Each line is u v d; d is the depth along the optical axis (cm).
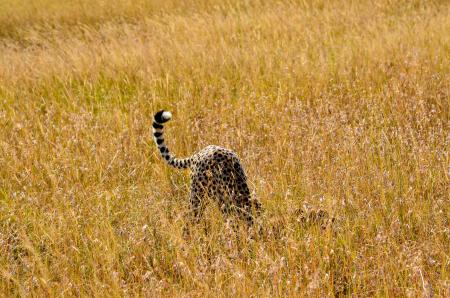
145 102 3675
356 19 5241
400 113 3172
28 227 2425
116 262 2111
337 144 2753
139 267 2106
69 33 6044
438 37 4425
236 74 3991
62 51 4938
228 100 3503
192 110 3503
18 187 2745
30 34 6425
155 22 5772
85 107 3628
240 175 2325
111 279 1983
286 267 1977
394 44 4259
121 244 2216
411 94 3469
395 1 5947
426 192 2448
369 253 2058
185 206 2431
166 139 3089
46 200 2592
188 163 2442
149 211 2367
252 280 1927
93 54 4650
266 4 6056
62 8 7169
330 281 1944
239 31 5197
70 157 2866
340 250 2080
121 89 4000
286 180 2550
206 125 3206
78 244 2244
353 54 4159
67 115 3516
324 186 2417
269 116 3238
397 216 2206
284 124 3098
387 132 3036
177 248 2072
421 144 2714
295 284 1877
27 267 2114
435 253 2027
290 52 4331
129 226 2298
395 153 2650
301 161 2702
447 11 5481
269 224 2181
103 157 2866
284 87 3688
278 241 2130
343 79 3788
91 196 2538
